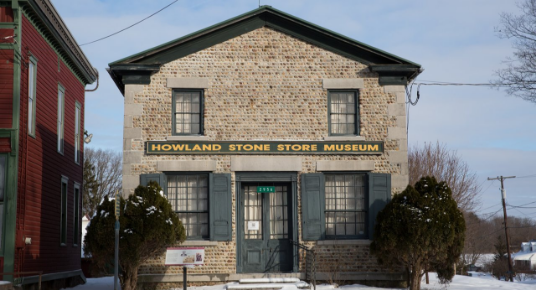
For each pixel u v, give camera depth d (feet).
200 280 56.95
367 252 58.34
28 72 55.88
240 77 59.62
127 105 58.39
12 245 51.49
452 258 54.03
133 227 50.90
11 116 52.70
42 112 61.82
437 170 125.80
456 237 53.78
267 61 59.98
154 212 51.83
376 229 55.42
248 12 59.31
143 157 58.03
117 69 58.08
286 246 59.36
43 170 61.98
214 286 56.44
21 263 53.47
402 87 60.23
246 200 60.03
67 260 73.00
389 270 57.88
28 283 55.67
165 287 56.75
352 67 60.39
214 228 57.72
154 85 58.90
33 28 58.13
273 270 58.90
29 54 55.93
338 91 60.49
